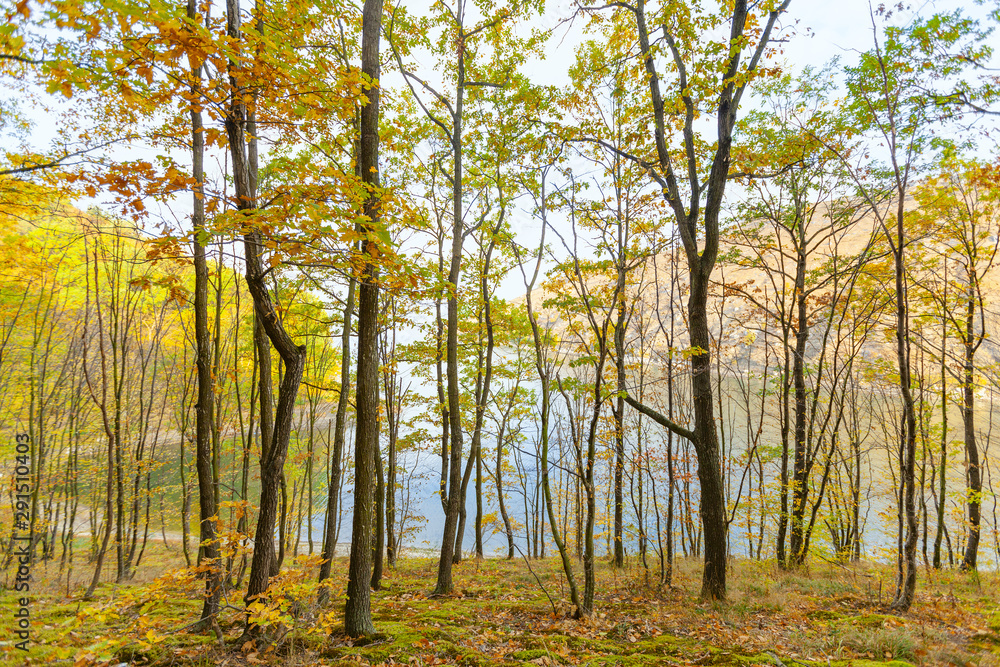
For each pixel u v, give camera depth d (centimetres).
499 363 1433
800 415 1147
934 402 1310
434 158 1160
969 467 1160
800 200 1184
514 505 2348
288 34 479
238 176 477
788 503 1273
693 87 835
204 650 493
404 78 923
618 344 988
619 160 888
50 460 1419
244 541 498
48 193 491
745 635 601
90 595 807
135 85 386
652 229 956
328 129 486
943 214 1068
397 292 549
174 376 1462
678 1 838
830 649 538
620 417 1093
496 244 1084
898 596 663
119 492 1091
